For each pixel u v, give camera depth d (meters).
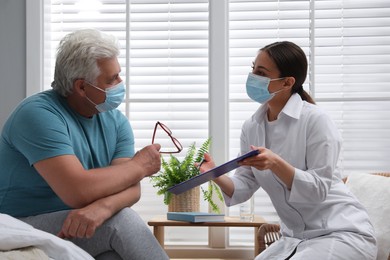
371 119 3.75
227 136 3.77
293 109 2.46
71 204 1.95
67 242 1.73
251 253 3.71
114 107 2.19
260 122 2.57
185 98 3.82
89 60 2.08
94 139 2.22
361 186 2.91
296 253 2.32
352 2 3.79
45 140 1.96
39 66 3.73
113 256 1.97
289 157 2.46
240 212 3.19
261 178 2.53
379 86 3.76
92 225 1.87
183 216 3.10
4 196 2.09
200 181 2.29
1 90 3.74
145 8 3.87
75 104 2.18
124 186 2.02
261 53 2.53
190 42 3.85
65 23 3.91
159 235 3.15
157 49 3.86
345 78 3.78
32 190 2.08
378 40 3.78
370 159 3.73
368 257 2.31
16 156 2.06
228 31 3.82
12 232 1.60
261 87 2.51
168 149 3.83
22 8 3.74
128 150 2.34
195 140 3.83
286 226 2.58
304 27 3.80
